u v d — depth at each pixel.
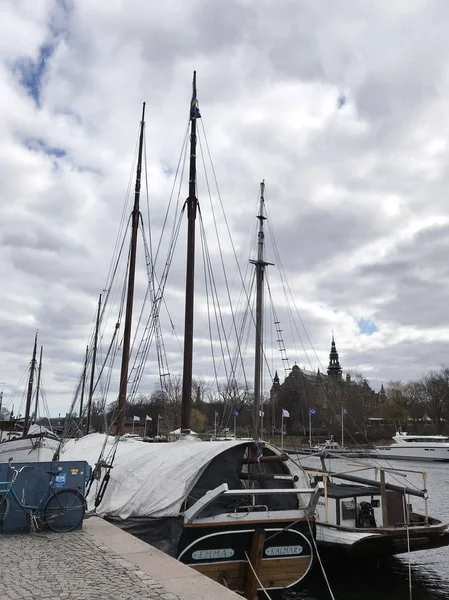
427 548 18.58
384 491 19.09
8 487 13.09
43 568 9.47
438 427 144.88
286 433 79.38
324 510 19.42
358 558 19.94
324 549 18.64
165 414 82.75
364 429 106.88
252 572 14.77
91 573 9.12
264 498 16.47
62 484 13.54
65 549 11.12
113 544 11.67
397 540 17.92
